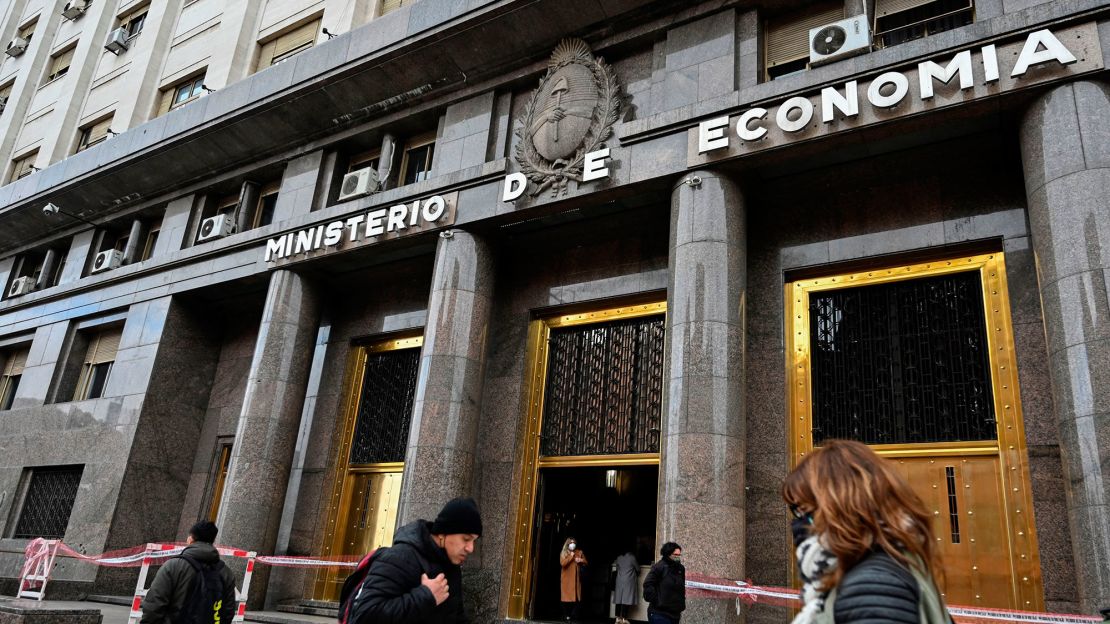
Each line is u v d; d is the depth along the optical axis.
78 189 18.33
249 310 16.61
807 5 10.47
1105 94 7.68
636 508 14.05
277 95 14.54
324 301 14.41
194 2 21.17
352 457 13.60
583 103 11.29
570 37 11.85
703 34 10.73
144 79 20.41
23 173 22.62
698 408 8.74
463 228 11.90
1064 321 7.25
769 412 9.60
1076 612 7.32
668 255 10.74
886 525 1.86
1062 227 7.46
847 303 9.80
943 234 9.23
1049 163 7.71
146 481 15.01
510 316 12.48
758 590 7.74
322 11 17.58
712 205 9.60
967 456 8.47
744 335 9.27
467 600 10.62
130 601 13.20
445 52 12.69
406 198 12.69
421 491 10.54
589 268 12.02
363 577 3.31
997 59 8.22
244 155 15.95
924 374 9.01
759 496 9.28
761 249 10.40
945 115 8.43
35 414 17.14
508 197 11.36
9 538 16.20
